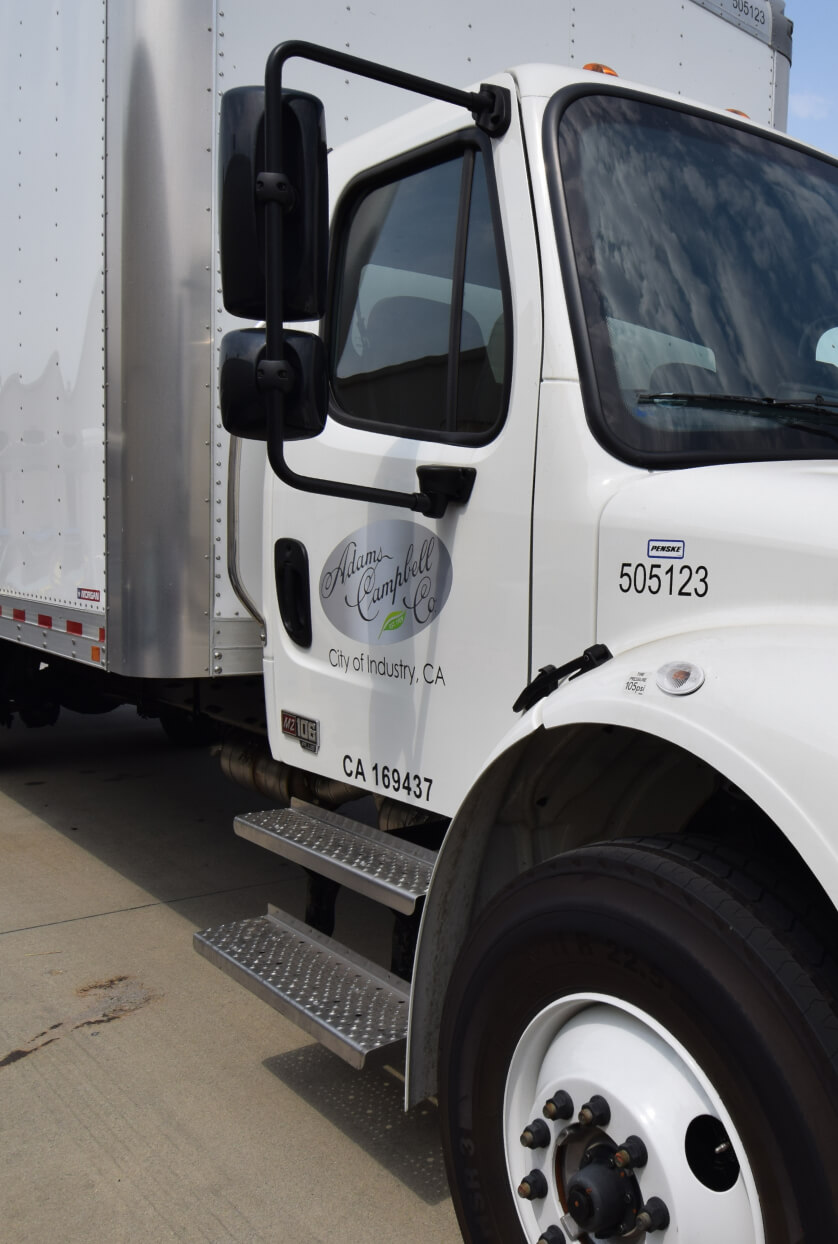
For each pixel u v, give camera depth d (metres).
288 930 3.27
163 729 7.86
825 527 1.96
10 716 6.33
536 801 2.46
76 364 3.96
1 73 4.62
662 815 2.56
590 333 2.34
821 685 1.79
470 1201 2.22
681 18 4.09
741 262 2.62
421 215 2.80
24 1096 3.23
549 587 2.40
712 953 1.77
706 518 2.12
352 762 3.05
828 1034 1.67
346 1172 2.90
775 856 2.10
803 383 2.59
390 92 3.79
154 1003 3.83
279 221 2.23
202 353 3.57
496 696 2.55
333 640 3.11
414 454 2.76
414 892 2.64
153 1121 3.11
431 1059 2.48
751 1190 1.72
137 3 3.49
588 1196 1.89
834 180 3.00
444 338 2.72
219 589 3.65
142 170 3.51
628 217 2.49
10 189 4.55
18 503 4.65
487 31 3.88
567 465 2.36
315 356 2.34
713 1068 1.76
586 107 2.54
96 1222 2.68
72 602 4.11
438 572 2.70
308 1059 3.48
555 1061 2.06
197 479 3.59
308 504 3.18
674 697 1.92
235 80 3.57
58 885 4.95
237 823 3.28
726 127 2.82
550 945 2.03
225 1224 2.68
